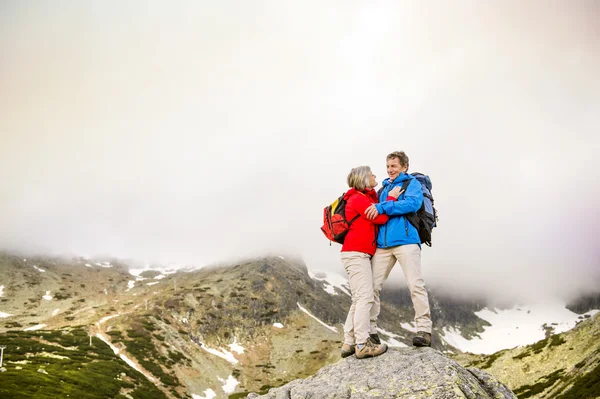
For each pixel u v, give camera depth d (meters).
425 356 9.81
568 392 64.38
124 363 148.38
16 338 151.25
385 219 10.62
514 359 95.62
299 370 196.88
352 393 9.39
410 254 10.40
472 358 166.25
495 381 9.55
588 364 70.25
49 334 163.38
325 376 10.49
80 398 100.38
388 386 9.21
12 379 101.06
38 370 112.81
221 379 172.38
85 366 128.88
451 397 8.36
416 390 8.80
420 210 10.71
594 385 60.47
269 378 184.75
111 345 166.50
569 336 91.00
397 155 11.38
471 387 8.80
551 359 87.00
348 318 11.38
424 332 10.45
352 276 10.76
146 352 168.75
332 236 11.20
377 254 10.93
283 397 10.33
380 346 10.45
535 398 72.56
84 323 195.62
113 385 119.19
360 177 10.86
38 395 94.19
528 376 85.75
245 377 180.75
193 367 172.38
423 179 11.13
